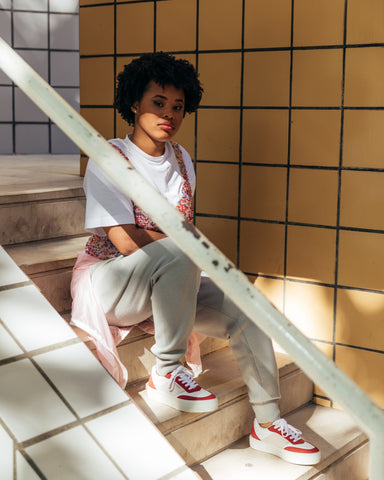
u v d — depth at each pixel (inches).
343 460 88.0
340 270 96.7
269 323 38.9
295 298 101.0
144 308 76.8
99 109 114.8
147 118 77.7
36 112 176.4
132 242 76.3
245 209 103.3
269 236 101.9
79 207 106.0
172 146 85.4
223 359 96.4
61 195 102.9
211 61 103.3
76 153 180.5
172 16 105.8
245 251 104.3
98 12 112.8
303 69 95.8
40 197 99.7
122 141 80.7
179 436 77.1
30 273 84.4
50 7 174.6
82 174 121.3
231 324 79.4
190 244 42.1
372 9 89.6
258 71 99.3
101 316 76.3
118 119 113.0
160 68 76.7
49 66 176.7
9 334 64.5
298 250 99.7
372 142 91.9
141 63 77.5
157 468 59.9
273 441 81.7
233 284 40.4
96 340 75.7
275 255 101.7
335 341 98.6
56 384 62.7
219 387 85.7
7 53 53.3
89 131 48.4
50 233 102.0
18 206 97.0
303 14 94.8
